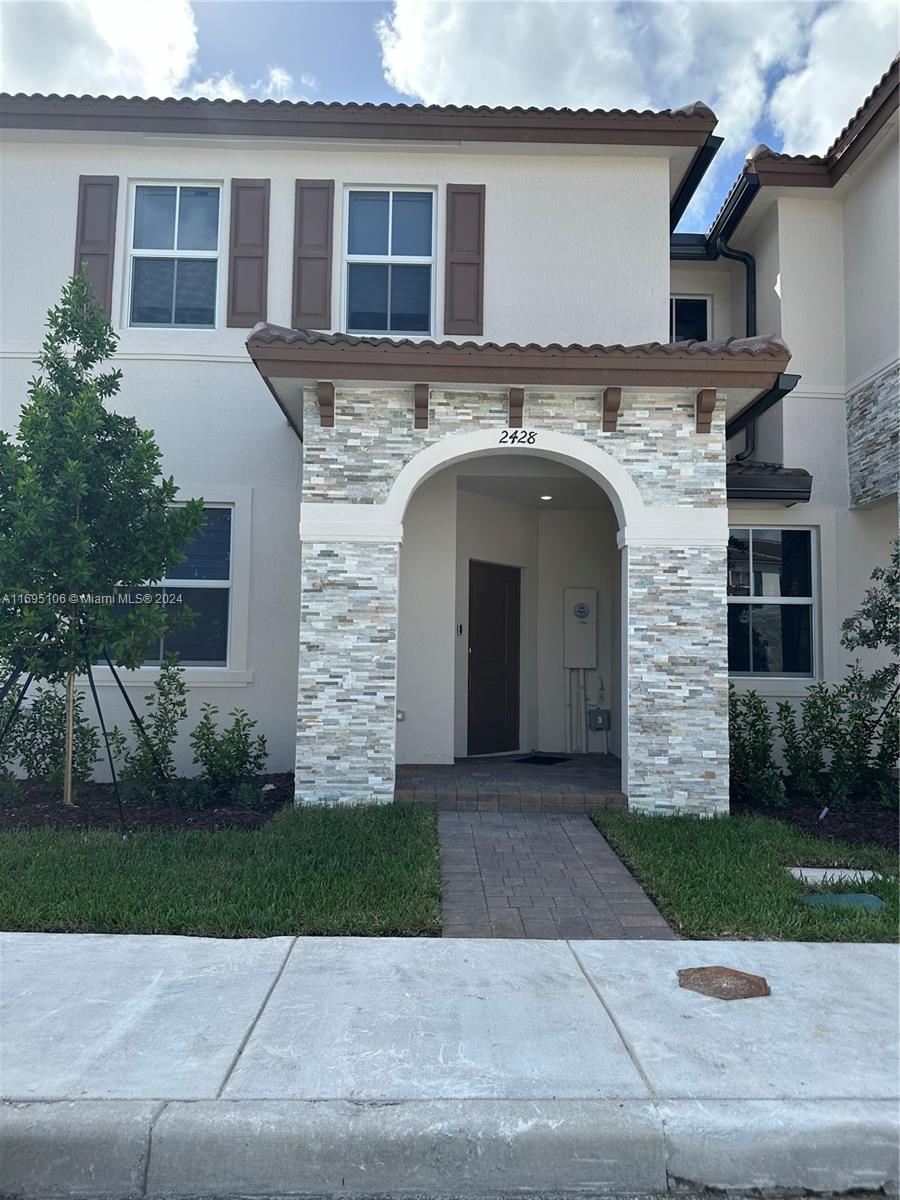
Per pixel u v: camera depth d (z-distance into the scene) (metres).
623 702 8.38
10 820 7.85
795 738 9.55
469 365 7.79
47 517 7.12
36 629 7.37
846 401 10.80
